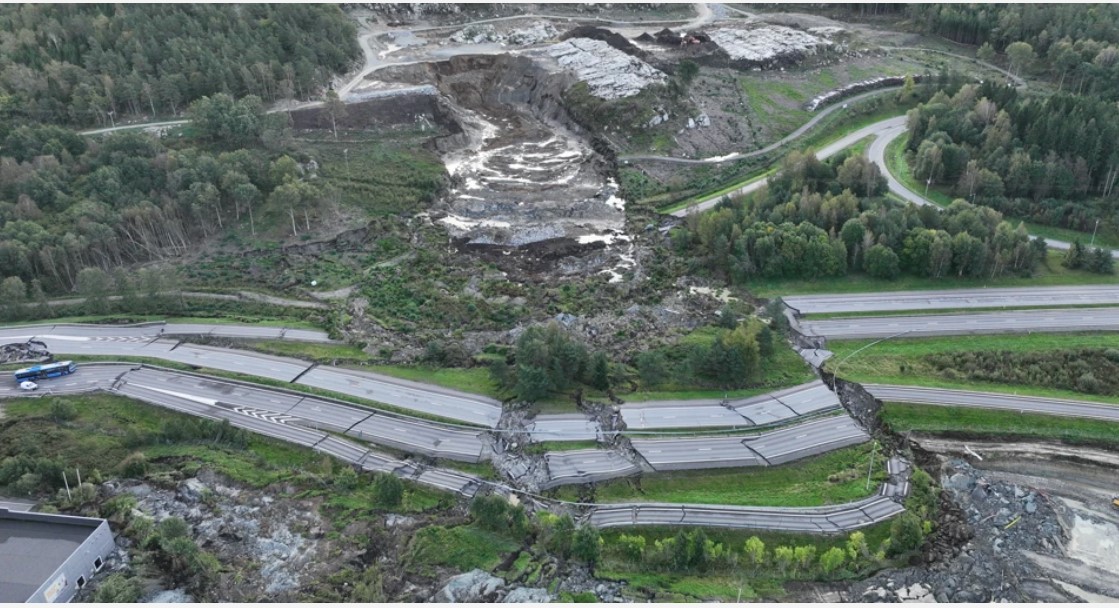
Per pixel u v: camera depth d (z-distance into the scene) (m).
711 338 136.50
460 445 113.69
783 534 99.62
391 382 127.19
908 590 93.62
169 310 145.50
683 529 99.75
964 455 112.19
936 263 147.00
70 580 88.38
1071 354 127.06
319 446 112.69
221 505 101.88
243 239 166.88
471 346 137.75
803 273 151.50
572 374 124.38
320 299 151.62
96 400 120.25
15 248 142.75
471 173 199.00
